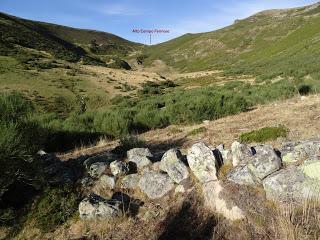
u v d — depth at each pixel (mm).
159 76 93750
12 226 6578
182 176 6566
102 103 54094
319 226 4574
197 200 5984
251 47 156125
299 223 4723
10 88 55562
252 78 62156
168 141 11859
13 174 6965
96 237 5992
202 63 164625
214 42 185750
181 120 17250
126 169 7465
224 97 19891
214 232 5172
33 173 7277
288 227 4578
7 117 7711
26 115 8539
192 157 6473
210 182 6004
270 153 5918
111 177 7254
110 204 6410
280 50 113688
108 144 13180
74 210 6656
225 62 146250
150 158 7820
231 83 48094
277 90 21719
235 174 5879
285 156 6074
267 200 5348
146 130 17719
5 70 66250
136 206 6543
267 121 11891
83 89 62812
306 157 5871
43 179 7277
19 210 6840
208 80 81625
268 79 46062
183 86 77125
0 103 7895
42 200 6855
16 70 67688
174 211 6035
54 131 14461
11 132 6895
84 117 19953
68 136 14883
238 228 5109
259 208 5230
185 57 188375
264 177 5711
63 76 70562
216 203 5637
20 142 7258
